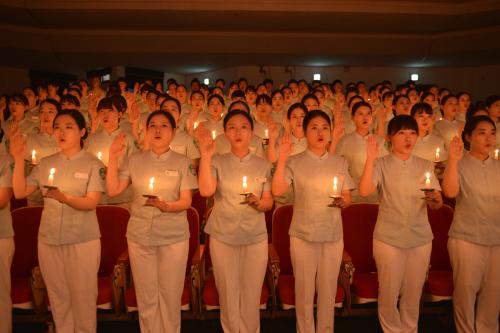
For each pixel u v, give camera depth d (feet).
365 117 13.87
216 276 9.14
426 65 48.08
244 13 34.30
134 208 8.99
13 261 10.52
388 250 8.98
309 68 50.08
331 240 8.94
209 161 8.66
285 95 24.99
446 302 11.52
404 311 9.35
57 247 8.77
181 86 25.32
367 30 39.55
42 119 13.94
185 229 9.12
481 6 33.22
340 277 9.86
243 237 8.95
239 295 9.29
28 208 10.75
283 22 36.78
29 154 13.78
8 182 8.59
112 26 38.60
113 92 23.71
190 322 10.71
